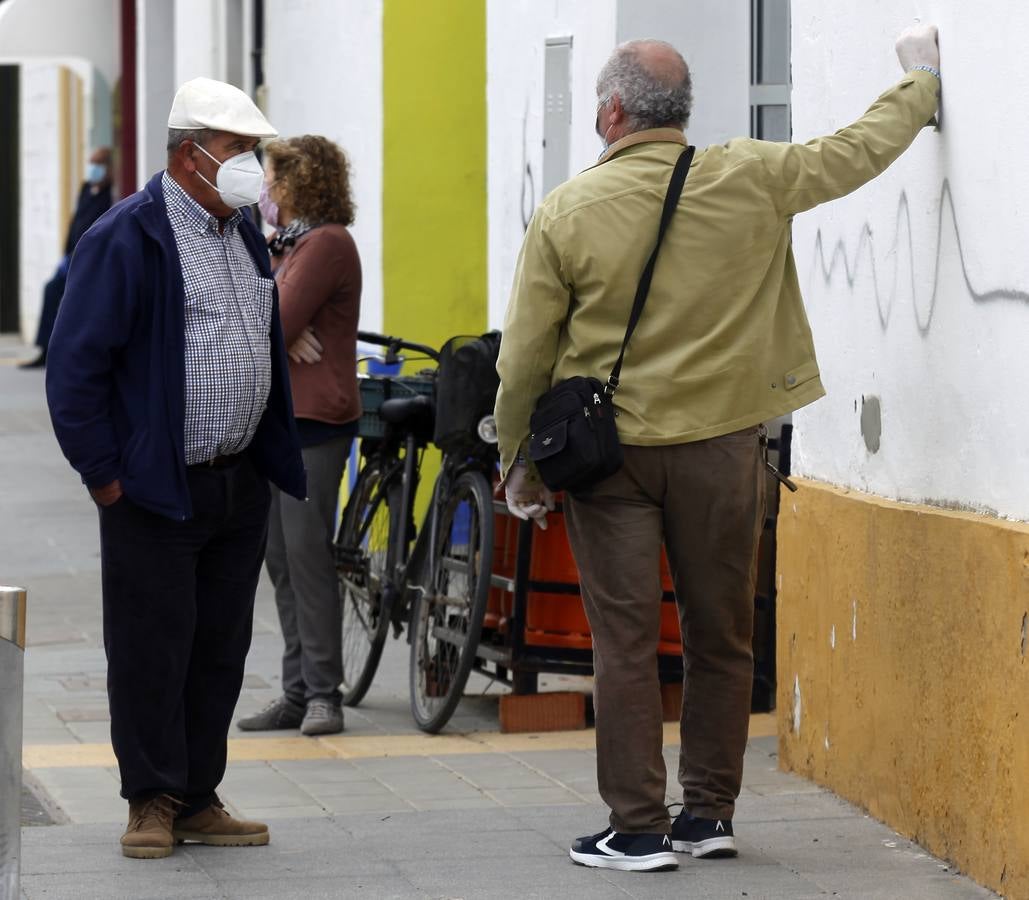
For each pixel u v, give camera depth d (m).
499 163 25.50
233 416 13.05
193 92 12.98
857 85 14.62
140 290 12.80
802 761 15.88
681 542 12.86
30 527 33.38
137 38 50.69
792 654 15.98
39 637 24.12
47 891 12.49
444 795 15.73
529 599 18.48
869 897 12.32
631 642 12.86
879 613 14.10
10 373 60.69
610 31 20.61
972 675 12.55
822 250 15.38
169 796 13.48
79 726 18.78
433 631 18.80
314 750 17.69
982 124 12.43
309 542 18.36
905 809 13.79
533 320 12.73
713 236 12.49
